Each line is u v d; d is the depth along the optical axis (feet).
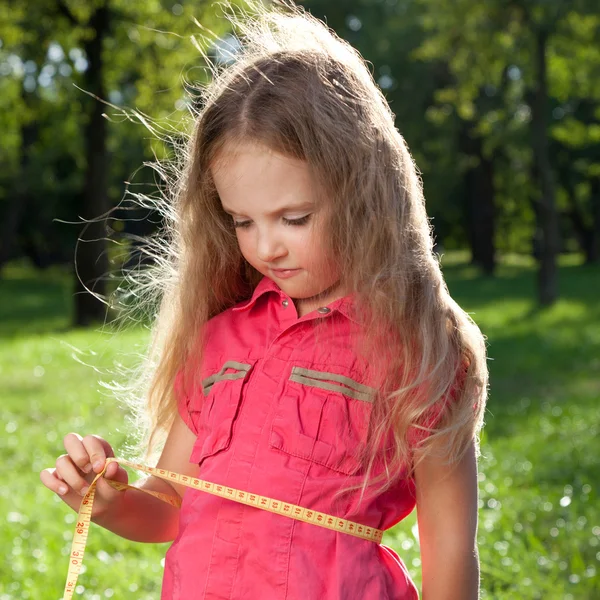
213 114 5.68
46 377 35.42
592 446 22.40
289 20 6.11
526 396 30.71
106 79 54.44
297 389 5.61
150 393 6.53
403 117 91.20
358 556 5.36
